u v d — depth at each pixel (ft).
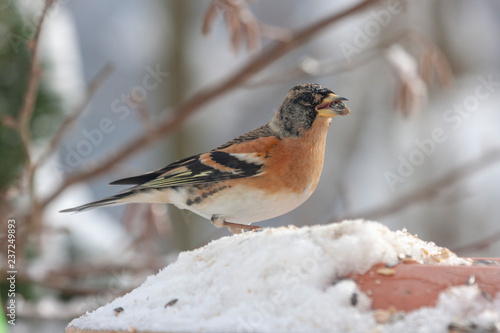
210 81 66.80
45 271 34.68
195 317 16.97
